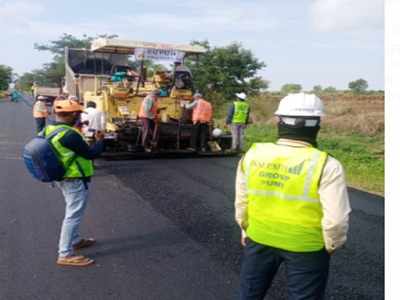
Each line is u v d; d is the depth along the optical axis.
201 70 23.30
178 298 4.08
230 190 8.10
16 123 20.61
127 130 11.25
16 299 4.02
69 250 4.77
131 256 5.03
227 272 4.63
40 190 7.86
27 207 6.82
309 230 2.64
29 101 47.53
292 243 2.67
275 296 4.12
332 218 2.49
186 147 12.21
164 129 11.55
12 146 13.20
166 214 6.59
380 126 18.02
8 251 5.09
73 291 4.19
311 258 2.67
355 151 13.19
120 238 5.59
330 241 2.55
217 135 12.38
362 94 29.52
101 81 13.30
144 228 5.97
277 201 2.69
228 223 6.21
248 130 18.28
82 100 15.08
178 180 8.91
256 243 2.83
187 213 6.65
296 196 2.62
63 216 6.40
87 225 6.05
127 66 13.98
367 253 5.19
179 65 12.18
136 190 8.01
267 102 25.59
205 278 4.49
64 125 4.68
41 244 5.32
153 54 11.47
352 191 8.24
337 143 14.31
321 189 2.56
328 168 2.55
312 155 2.61
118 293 4.16
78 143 4.62
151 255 5.06
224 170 10.05
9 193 7.64
